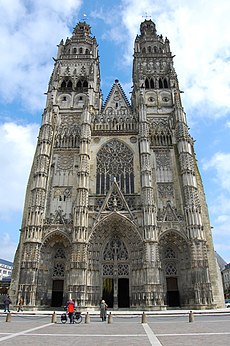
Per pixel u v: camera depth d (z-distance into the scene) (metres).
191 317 29.39
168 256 53.69
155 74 74.75
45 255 52.34
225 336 18.12
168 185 59.16
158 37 84.38
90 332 21.47
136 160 62.44
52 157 62.03
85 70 75.81
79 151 62.00
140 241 52.19
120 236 55.47
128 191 59.59
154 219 52.59
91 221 54.53
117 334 20.12
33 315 39.44
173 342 16.02
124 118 67.44
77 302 46.69
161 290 47.53
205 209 58.16
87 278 50.19
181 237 52.44
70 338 18.09
